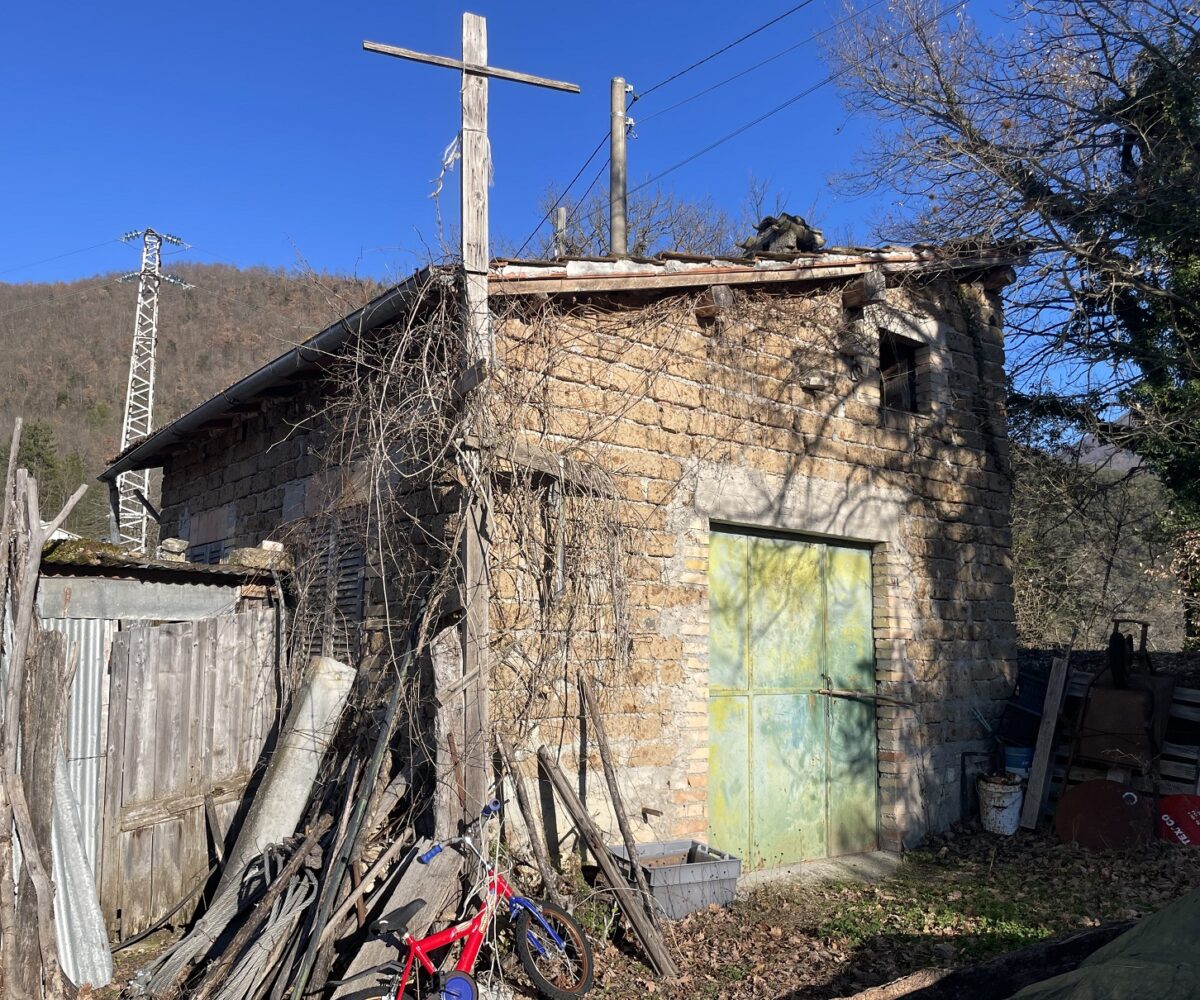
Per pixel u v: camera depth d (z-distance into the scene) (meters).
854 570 7.97
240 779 6.10
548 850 5.55
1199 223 9.95
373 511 6.14
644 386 6.48
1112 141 10.89
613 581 5.99
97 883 5.46
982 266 8.90
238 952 4.68
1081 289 10.60
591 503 5.98
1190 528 11.75
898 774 7.72
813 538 7.66
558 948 4.75
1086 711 8.18
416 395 5.40
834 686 7.65
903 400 8.89
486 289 5.44
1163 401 10.45
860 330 8.10
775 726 7.18
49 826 4.71
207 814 5.94
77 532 30.55
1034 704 8.72
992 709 8.74
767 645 7.21
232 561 6.46
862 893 6.49
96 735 5.58
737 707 6.95
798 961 5.22
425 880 4.66
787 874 6.87
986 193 10.92
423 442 5.68
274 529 7.81
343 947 4.72
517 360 5.80
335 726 5.83
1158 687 8.08
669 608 6.43
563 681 5.77
